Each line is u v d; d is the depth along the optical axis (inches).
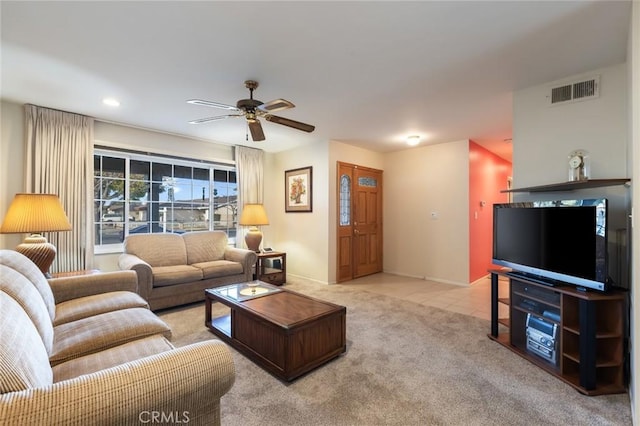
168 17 69.1
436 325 114.6
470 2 63.7
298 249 201.3
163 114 135.7
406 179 208.2
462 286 177.0
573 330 76.6
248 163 199.0
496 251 105.1
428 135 169.6
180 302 133.6
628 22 69.7
